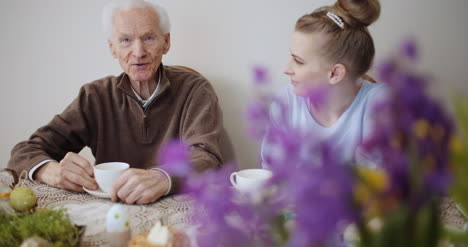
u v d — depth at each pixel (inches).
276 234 16.4
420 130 14.4
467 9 68.2
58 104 79.8
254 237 16.5
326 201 12.8
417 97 13.8
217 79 75.1
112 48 61.4
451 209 36.1
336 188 13.2
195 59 74.9
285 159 13.9
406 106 14.0
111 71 77.3
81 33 76.5
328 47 48.4
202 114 60.5
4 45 78.4
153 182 42.3
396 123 14.3
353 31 48.6
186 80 64.6
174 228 33.0
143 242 28.6
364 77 62.4
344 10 49.2
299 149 13.8
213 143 55.9
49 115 80.4
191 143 55.6
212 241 15.8
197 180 16.0
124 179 41.8
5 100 80.5
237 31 73.1
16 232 29.7
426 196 14.5
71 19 76.2
